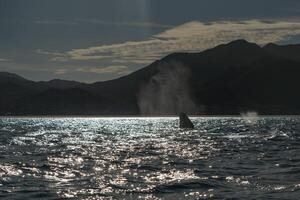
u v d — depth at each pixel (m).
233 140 125.56
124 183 52.09
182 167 66.19
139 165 68.81
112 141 126.81
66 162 74.38
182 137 142.12
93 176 58.22
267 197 43.06
